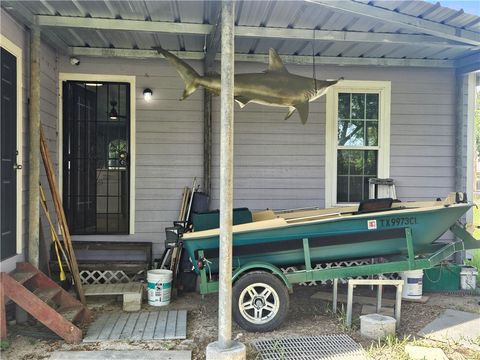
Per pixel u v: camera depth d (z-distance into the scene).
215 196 5.95
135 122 5.86
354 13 3.89
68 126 5.79
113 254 5.75
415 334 4.02
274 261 4.31
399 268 4.36
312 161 6.11
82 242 5.68
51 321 3.69
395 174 6.22
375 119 6.24
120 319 4.33
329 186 6.12
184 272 5.34
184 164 5.94
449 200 4.65
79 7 4.08
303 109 5.00
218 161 5.96
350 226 4.34
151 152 5.90
